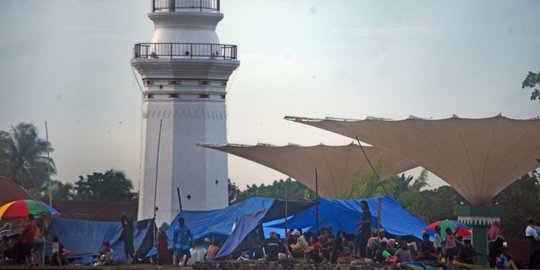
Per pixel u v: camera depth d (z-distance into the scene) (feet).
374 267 235.40
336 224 276.00
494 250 251.19
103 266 255.91
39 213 282.77
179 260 279.28
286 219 252.42
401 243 250.57
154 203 392.06
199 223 306.96
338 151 353.51
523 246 309.22
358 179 357.61
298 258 252.42
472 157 298.35
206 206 400.67
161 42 398.83
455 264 239.71
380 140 308.60
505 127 287.69
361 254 254.27
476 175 302.04
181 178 400.67
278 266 241.96
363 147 354.95
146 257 292.40
